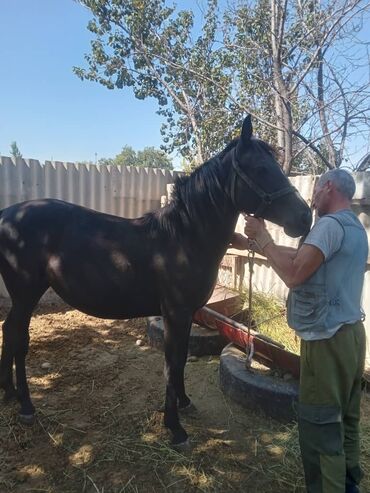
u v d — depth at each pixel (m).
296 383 2.72
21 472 2.12
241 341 3.14
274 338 3.66
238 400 2.84
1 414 2.63
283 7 5.28
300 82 5.52
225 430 2.57
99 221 2.53
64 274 2.46
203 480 2.12
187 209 2.33
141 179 5.82
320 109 5.59
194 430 2.56
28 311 2.59
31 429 2.50
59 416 2.66
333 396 1.69
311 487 1.79
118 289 2.41
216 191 2.29
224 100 7.64
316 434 1.71
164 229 2.40
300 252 1.68
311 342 1.72
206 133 7.74
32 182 5.10
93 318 4.73
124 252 2.38
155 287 2.42
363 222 3.40
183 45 8.85
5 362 2.73
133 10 8.85
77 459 2.24
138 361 3.57
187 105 8.54
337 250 1.67
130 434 2.48
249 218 1.84
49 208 2.58
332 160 5.94
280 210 2.10
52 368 3.36
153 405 2.84
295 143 6.73
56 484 2.05
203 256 2.35
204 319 3.66
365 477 2.16
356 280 1.75
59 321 4.58
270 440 2.47
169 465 2.22
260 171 2.12
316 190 1.84
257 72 6.59
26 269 2.50
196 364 3.53
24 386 2.59
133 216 5.87
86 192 5.46
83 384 3.11
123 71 9.70
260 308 4.11
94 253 2.41
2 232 2.56
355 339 1.74
